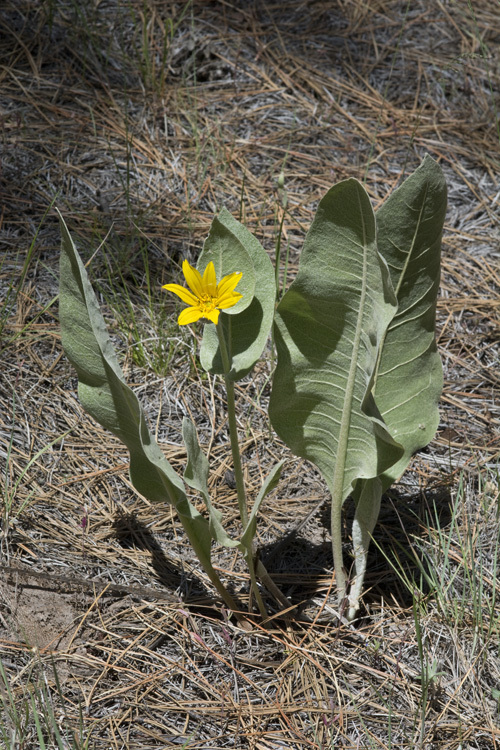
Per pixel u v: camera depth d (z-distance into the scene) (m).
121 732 1.55
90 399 1.58
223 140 2.20
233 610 1.62
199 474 1.55
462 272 2.01
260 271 1.55
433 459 1.79
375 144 2.23
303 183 2.10
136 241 2.00
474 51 2.55
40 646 1.60
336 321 1.58
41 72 2.31
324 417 1.61
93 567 1.67
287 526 1.72
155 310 1.92
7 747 1.51
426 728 1.56
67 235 1.53
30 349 1.86
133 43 2.38
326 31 2.60
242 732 1.55
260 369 1.88
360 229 1.54
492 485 1.75
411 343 1.64
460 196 2.11
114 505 1.72
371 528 1.62
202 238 2.01
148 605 1.64
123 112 2.23
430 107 2.39
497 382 1.88
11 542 1.67
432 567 1.68
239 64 2.45
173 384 1.85
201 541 1.59
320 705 1.57
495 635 1.62
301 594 1.66
